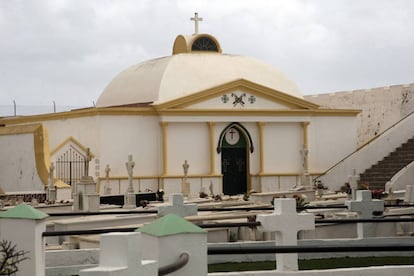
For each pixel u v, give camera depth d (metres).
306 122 55.81
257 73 57.91
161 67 56.41
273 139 55.19
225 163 54.28
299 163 55.81
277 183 55.03
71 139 52.88
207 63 57.00
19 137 47.62
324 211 27.56
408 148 55.66
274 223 15.42
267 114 54.78
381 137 55.72
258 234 23.16
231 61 57.88
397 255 21.00
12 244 13.12
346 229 24.55
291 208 15.52
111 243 8.95
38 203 37.06
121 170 51.94
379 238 21.27
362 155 55.25
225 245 19.30
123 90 57.56
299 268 18.64
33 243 13.07
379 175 54.00
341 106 66.38
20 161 47.47
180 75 55.44
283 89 58.47
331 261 19.84
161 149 52.62
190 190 52.59
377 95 63.41
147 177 52.22
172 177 52.31
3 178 48.72
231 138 54.34
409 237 21.88
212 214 26.23
